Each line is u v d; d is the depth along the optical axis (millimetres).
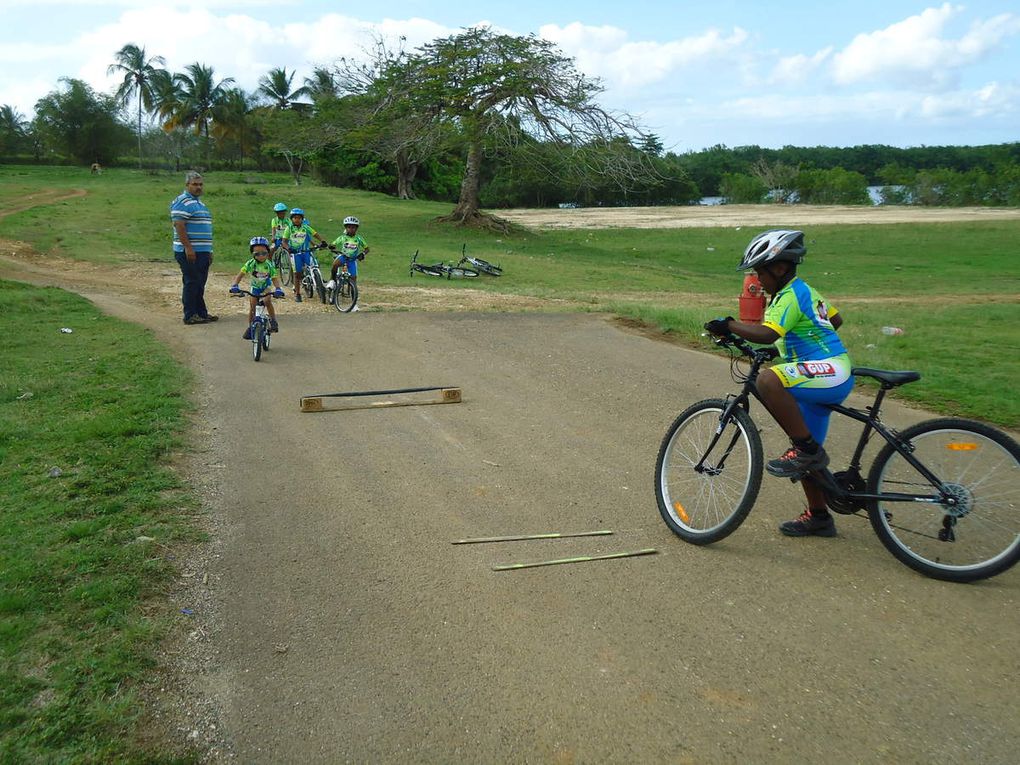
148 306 14742
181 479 5672
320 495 5445
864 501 4441
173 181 63844
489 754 2990
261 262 9828
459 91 35969
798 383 4375
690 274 30578
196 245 12414
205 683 3377
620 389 8266
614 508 5250
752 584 4211
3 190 42156
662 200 93938
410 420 7266
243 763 2941
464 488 5598
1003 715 3170
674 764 2938
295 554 4551
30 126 85188
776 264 4402
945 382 8125
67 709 3141
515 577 4293
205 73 78375
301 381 8766
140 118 80812
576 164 37438
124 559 4332
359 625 3824
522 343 10609
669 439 4957
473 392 8258
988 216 55406
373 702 3268
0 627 3635
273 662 3527
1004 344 10688
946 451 4238
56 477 5578
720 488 4746
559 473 5898
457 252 30688
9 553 4387
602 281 25438
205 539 4715
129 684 3322
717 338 4703
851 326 12789
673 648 3631
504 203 90688
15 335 11031
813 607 3977
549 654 3590
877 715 3180
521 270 27062
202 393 8156
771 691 3330
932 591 4125
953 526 4230
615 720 3162
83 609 3850
